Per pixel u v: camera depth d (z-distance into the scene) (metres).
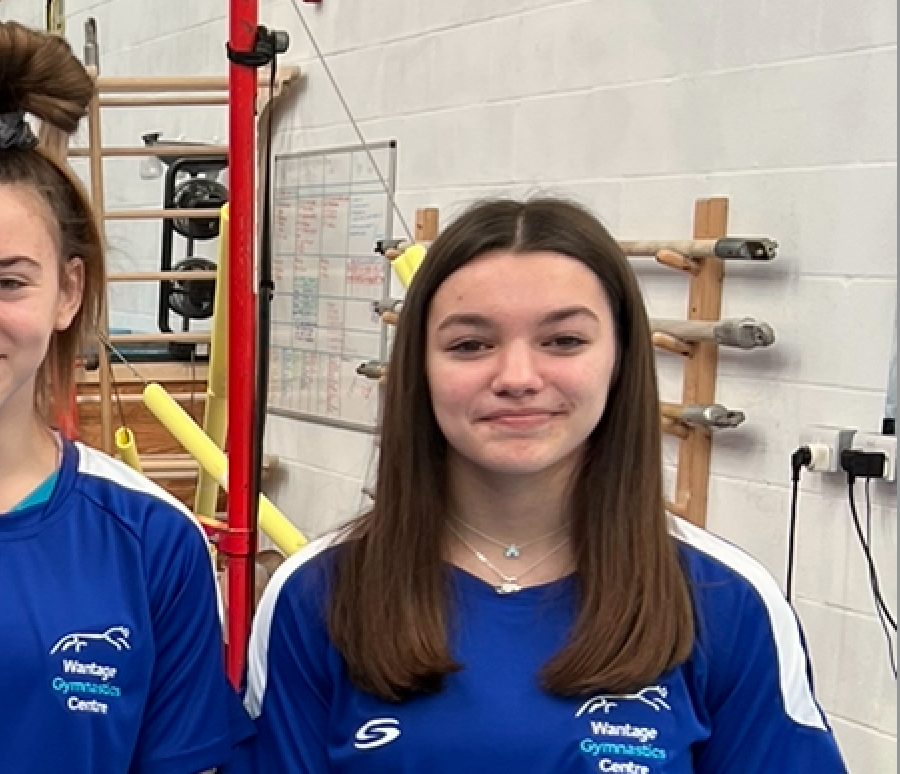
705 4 2.13
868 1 1.88
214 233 2.99
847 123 1.92
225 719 1.19
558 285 1.06
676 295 2.21
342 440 3.07
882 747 1.91
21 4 4.65
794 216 2.00
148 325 3.83
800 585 2.01
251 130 1.46
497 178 2.59
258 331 1.52
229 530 1.47
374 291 2.94
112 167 4.06
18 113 1.13
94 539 1.15
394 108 2.88
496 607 1.12
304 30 3.16
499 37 2.57
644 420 1.14
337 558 1.18
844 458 1.91
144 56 3.90
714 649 1.13
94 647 1.11
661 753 1.06
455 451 1.13
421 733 1.06
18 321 1.07
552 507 1.15
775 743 1.12
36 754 1.08
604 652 1.07
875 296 1.89
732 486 2.11
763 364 2.06
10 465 1.13
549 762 1.04
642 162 2.26
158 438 2.94
